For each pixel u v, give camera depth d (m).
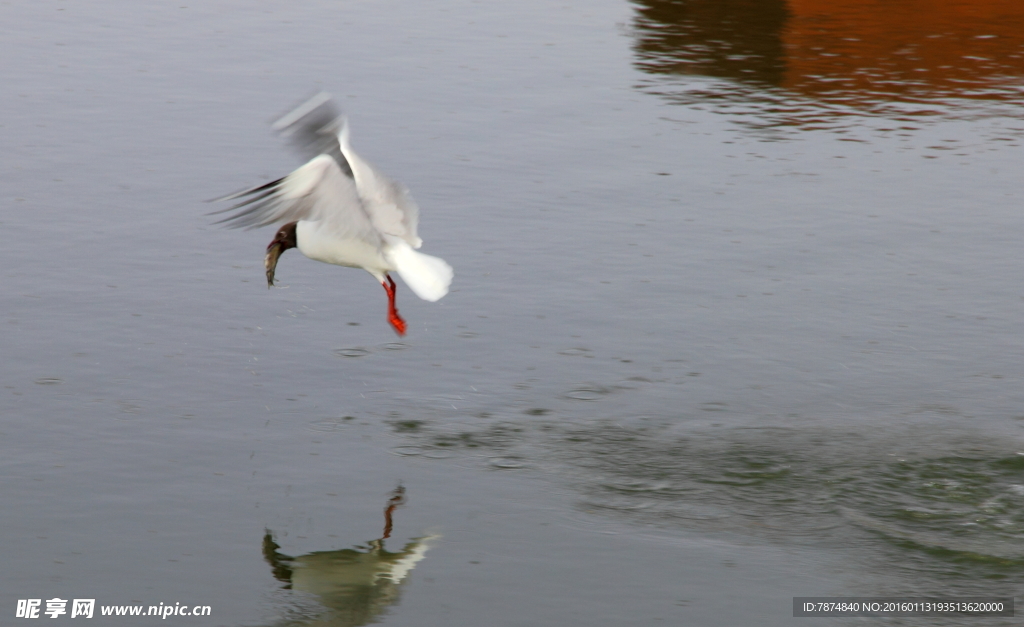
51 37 26.94
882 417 12.19
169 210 17.64
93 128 21.11
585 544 9.80
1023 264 16.25
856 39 28.34
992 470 11.19
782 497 10.73
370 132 21.14
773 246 16.78
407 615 8.71
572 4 31.31
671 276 15.70
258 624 8.57
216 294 14.95
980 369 13.24
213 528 9.85
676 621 8.73
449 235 16.89
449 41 27.42
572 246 16.62
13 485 10.36
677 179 19.38
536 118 22.27
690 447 11.58
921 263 16.25
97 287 14.94
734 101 23.67
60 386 12.32
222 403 12.16
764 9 31.11
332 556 9.50
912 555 9.80
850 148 21.06
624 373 13.09
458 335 13.97
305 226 9.98
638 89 24.27
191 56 25.77
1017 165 20.30
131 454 11.03
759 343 13.84
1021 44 27.98
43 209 17.44
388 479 10.83
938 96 24.27
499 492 10.66
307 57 25.88
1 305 14.24
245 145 20.50
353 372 13.01
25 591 8.86
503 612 8.77
